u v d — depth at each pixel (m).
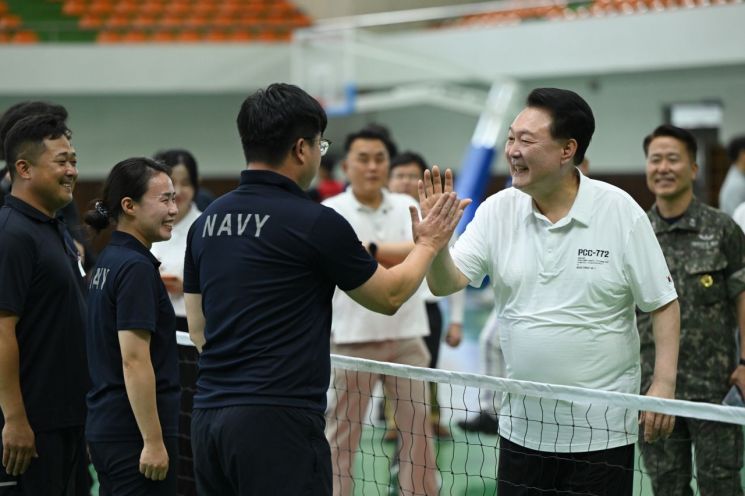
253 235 4.94
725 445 7.04
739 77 22.34
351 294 5.00
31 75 23.39
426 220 5.32
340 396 8.55
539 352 5.61
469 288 25.58
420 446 8.50
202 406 5.00
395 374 6.09
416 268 5.14
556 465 5.73
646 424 5.55
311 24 25.75
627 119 24.22
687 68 20.66
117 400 5.91
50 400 6.30
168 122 26.56
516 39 22.56
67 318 6.36
